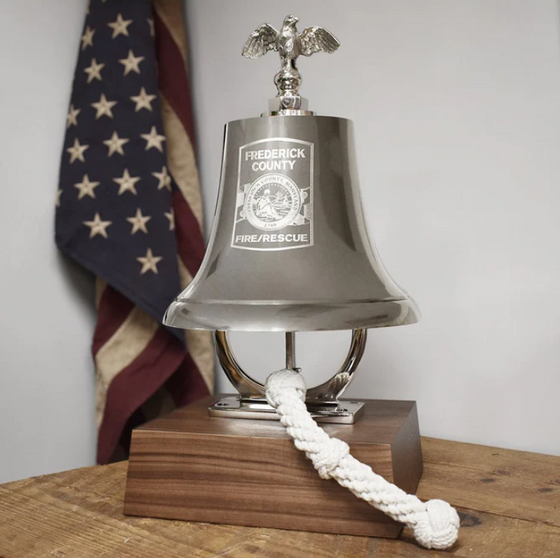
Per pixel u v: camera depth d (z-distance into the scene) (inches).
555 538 22.4
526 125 30.9
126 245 38.1
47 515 25.4
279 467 23.4
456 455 31.1
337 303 22.9
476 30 32.2
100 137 38.5
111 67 38.9
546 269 30.7
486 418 32.8
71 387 39.9
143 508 24.9
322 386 26.8
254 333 40.7
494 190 32.0
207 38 42.7
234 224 25.2
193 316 23.3
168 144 41.3
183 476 24.4
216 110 42.3
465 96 32.6
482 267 32.5
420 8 33.9
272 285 23.3
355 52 36.2
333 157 25.6
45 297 38.7
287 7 38.8
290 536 22.8
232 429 24.7
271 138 25.2
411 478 26.0
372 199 35.8
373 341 36.2
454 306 33.4
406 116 34.4
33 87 38.4
